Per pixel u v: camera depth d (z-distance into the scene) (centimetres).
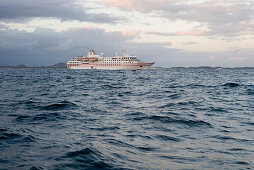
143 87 3641
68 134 903
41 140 816
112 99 2133
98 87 3628
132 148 734
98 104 1794
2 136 860
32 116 1281
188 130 984
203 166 593
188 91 2925
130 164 598
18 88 3372
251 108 1611
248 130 991
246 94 2550
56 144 765
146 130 976
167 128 1014
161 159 640
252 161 630
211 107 1639
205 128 1023
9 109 1527
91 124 1089
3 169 559
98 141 805
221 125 1083
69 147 729
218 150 724
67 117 1262
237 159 645
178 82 4988
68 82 4888
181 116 1281
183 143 799
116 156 655
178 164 604
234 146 768
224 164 607
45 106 1647
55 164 590
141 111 1459
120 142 798
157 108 1596
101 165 585
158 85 4081
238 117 1285
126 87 3641
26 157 643
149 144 781
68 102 1822
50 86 3769
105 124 1089
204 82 4931
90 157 636
